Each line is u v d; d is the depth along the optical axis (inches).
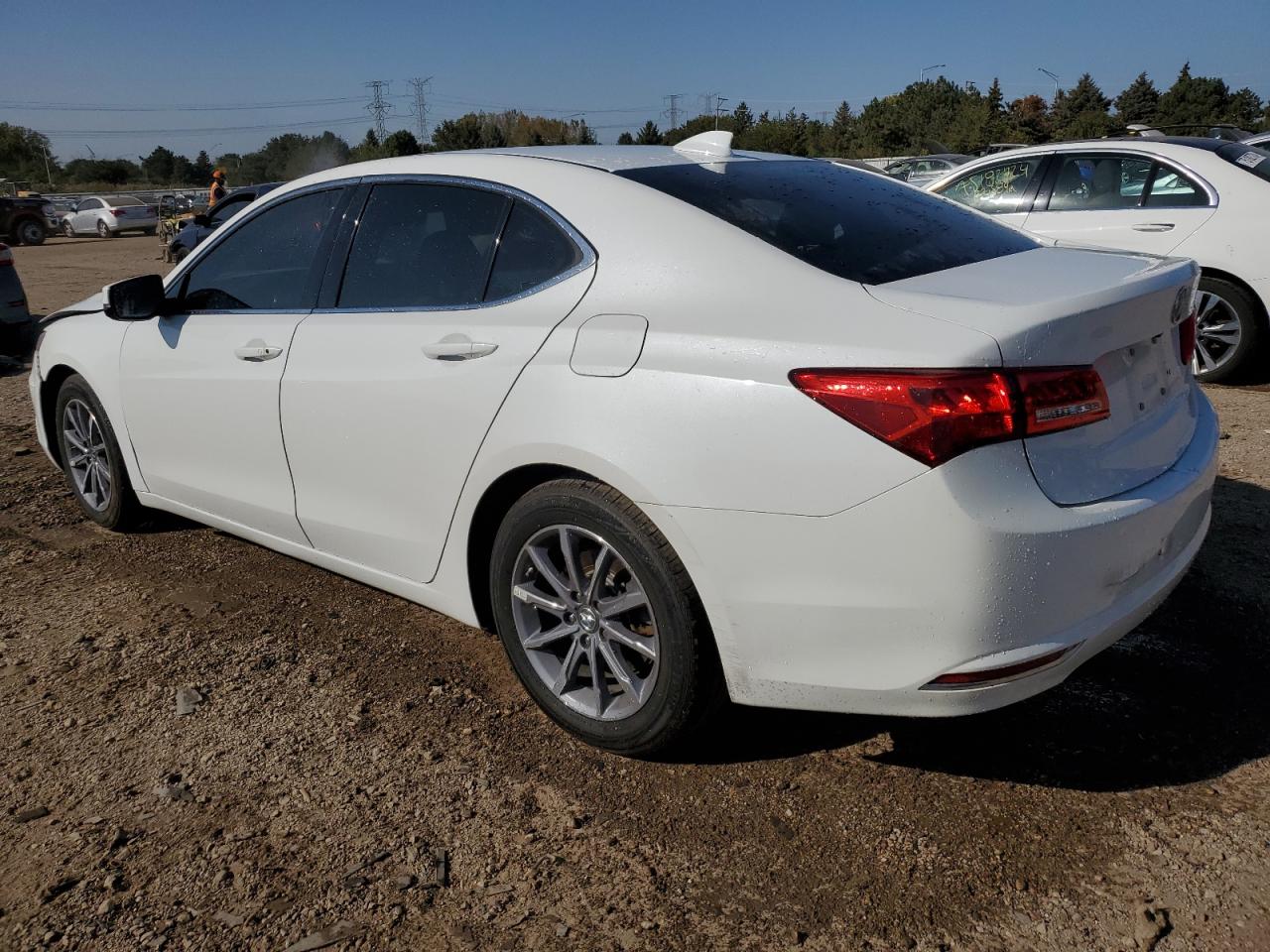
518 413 102.3
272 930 82.7
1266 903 82.9
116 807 99.0
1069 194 275.6
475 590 116.1
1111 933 80.4
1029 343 82.2
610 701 106.0
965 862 88.8
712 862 90.0
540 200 110.3
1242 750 104.0
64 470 185.5
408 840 93.6
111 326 158.6
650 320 96.3
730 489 88.6
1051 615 84.2
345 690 120.6
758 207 106.6
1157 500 91.4
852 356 84.6
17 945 81.5
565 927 82.7
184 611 142.6
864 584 84.9
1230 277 251.0
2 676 124.7
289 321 130.0
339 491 125.5
